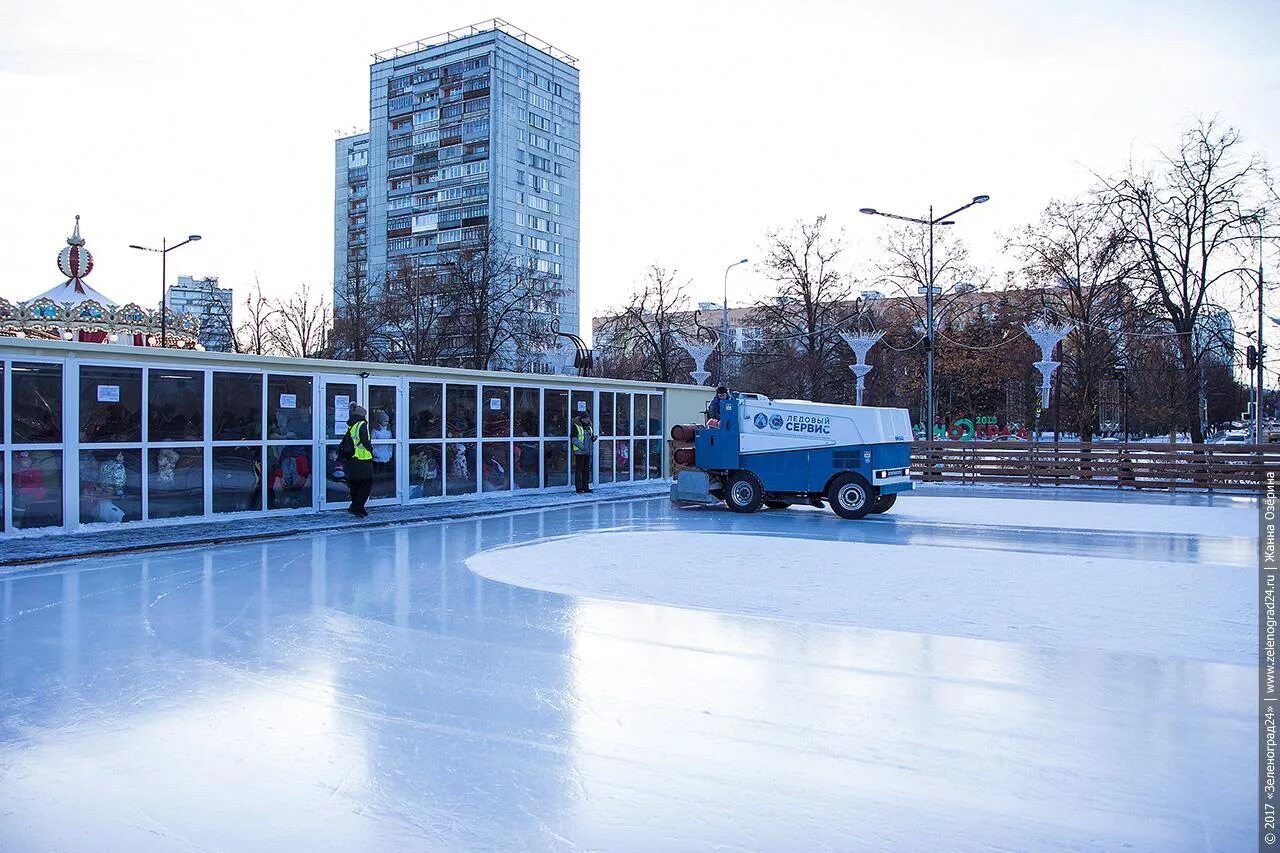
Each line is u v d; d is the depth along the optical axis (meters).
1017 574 10.46
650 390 24.69
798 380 40.81
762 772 4.66
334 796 4.35
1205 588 9.62
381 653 6.83
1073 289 35.81
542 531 14.43
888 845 3.90
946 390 44.78
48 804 4.27
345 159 107.88
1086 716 5.49
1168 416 34.84
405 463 17.69
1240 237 32.12
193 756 4.83
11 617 7.99
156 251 42.31
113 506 13.34
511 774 4.62
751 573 10.45
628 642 7.18
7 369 12.22
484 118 92.38
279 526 14.12
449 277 47.53
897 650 6.96
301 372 15.82
